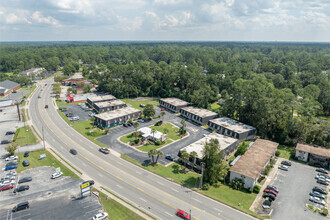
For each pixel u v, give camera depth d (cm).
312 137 9350
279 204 6078
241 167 7131
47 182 6869
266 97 11081
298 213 5744
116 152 8862
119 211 5659
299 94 15950
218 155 6925
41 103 15425
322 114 13900
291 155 9056
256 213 5681
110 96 16388
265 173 7575
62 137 10125
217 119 11912
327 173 7694
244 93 11756
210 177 6888
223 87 18062
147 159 8375
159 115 13262
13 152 8231
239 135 9919
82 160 8188
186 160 8025
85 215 5506
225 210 5772
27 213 5550
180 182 6981
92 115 13062
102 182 6906
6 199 6078
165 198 6219
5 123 11600
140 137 10194
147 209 5762
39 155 8475
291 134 10188
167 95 17588
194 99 14550
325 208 5947
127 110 13088
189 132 11044
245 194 6512
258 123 10656
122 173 7419
